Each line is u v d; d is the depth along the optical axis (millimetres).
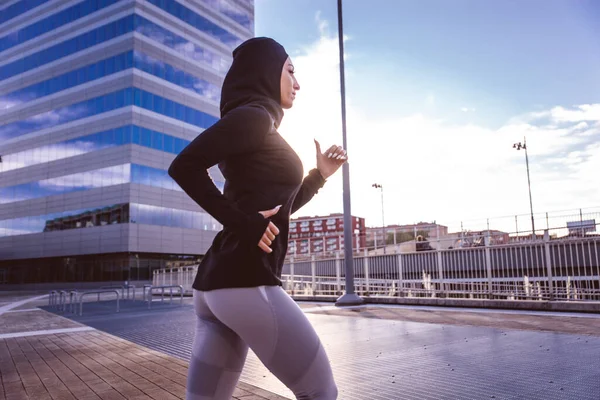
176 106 48000
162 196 45438
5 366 5852
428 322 8922
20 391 4520
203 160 1254
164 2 48094
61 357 6434
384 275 18328
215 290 1347
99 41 46844
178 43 49125
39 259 48469
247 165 1418
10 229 50688
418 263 16703
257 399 3891
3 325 11055
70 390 4504
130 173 42781
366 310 12016
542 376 4348
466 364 4984
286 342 1322
